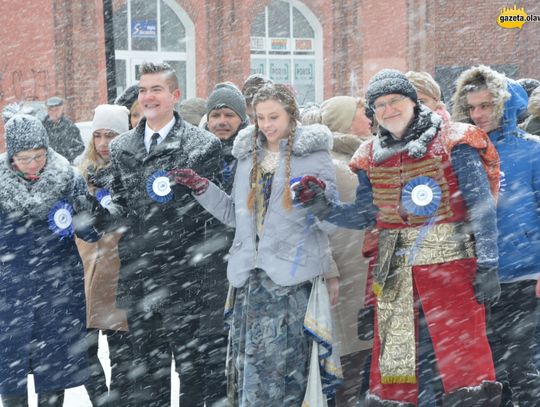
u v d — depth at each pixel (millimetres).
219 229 5539
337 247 5246
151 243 5445
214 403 5629
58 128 13875
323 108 5910
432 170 4441
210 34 23219
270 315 4852
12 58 20078
